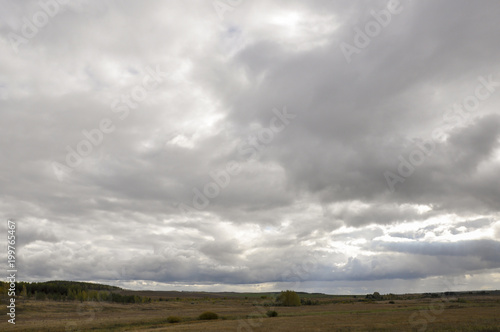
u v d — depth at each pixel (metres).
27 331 55.84
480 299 123.88
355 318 58.19
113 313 98.00
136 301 147.62
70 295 128.38
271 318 67.44
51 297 121.75
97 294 138.38
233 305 143.50
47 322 70.62
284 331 40.34
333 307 108.31
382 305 111.62
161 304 146.12
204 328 48.19
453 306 86.19
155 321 72.00
